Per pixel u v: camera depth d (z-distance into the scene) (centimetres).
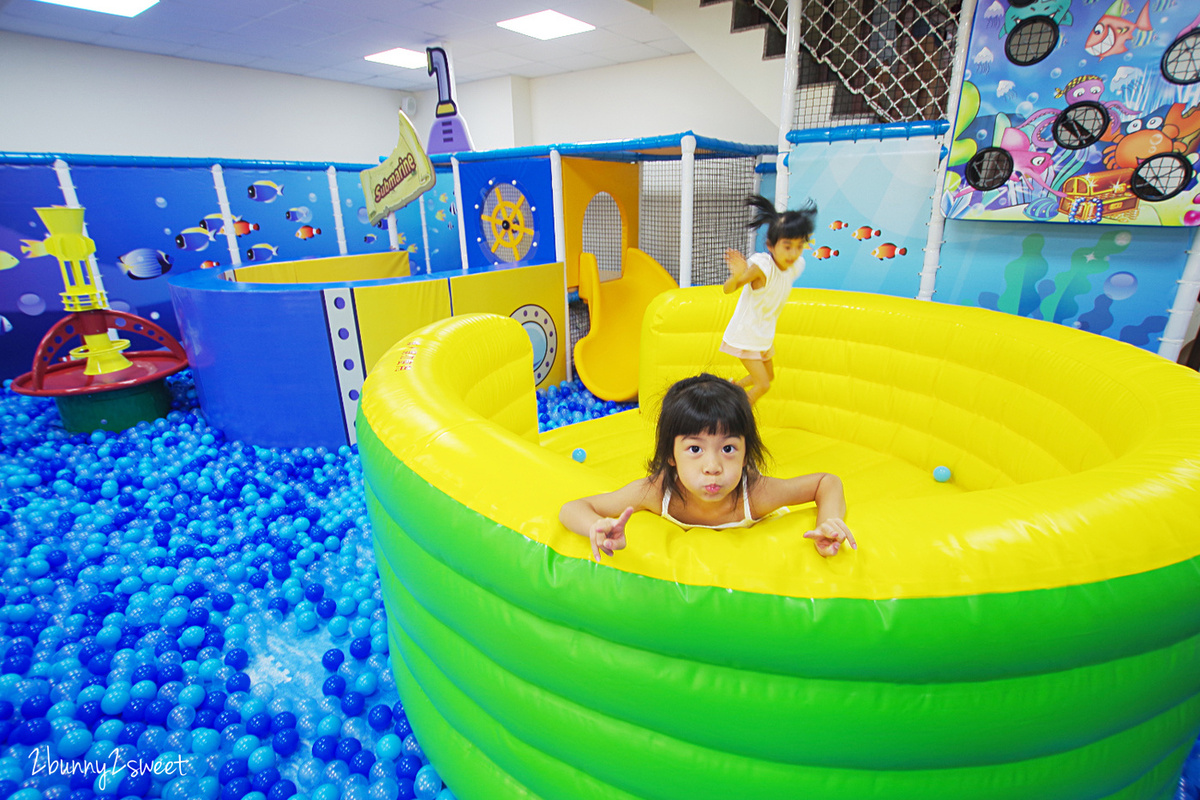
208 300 395
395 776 193
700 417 123
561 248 530
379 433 175
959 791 120
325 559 306
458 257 847
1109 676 115
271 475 391
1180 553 115
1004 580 107
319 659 251
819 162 416
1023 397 281
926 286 396
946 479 320
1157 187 301
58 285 539
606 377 547
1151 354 237
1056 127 322
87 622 257
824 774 120
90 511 346
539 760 146
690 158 444
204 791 185
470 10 671
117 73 833
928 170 381
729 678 115
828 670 109
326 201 693
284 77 992
